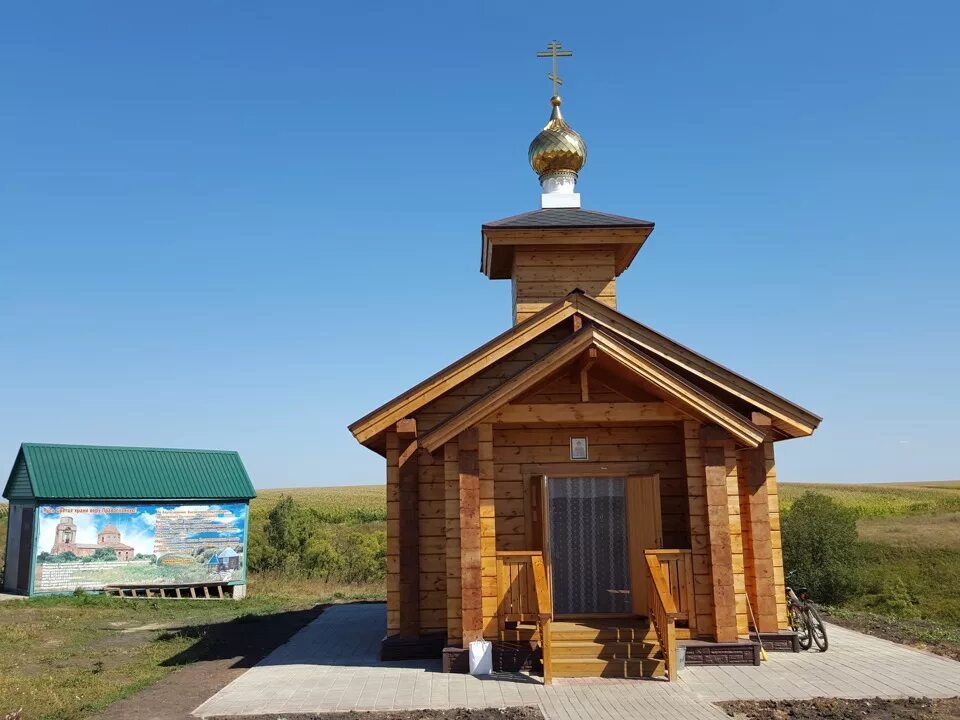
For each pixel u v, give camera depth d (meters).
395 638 12.21
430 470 12.79
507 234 14.45
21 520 25.27
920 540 35.62
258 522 40.25
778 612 12.23
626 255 15.61
